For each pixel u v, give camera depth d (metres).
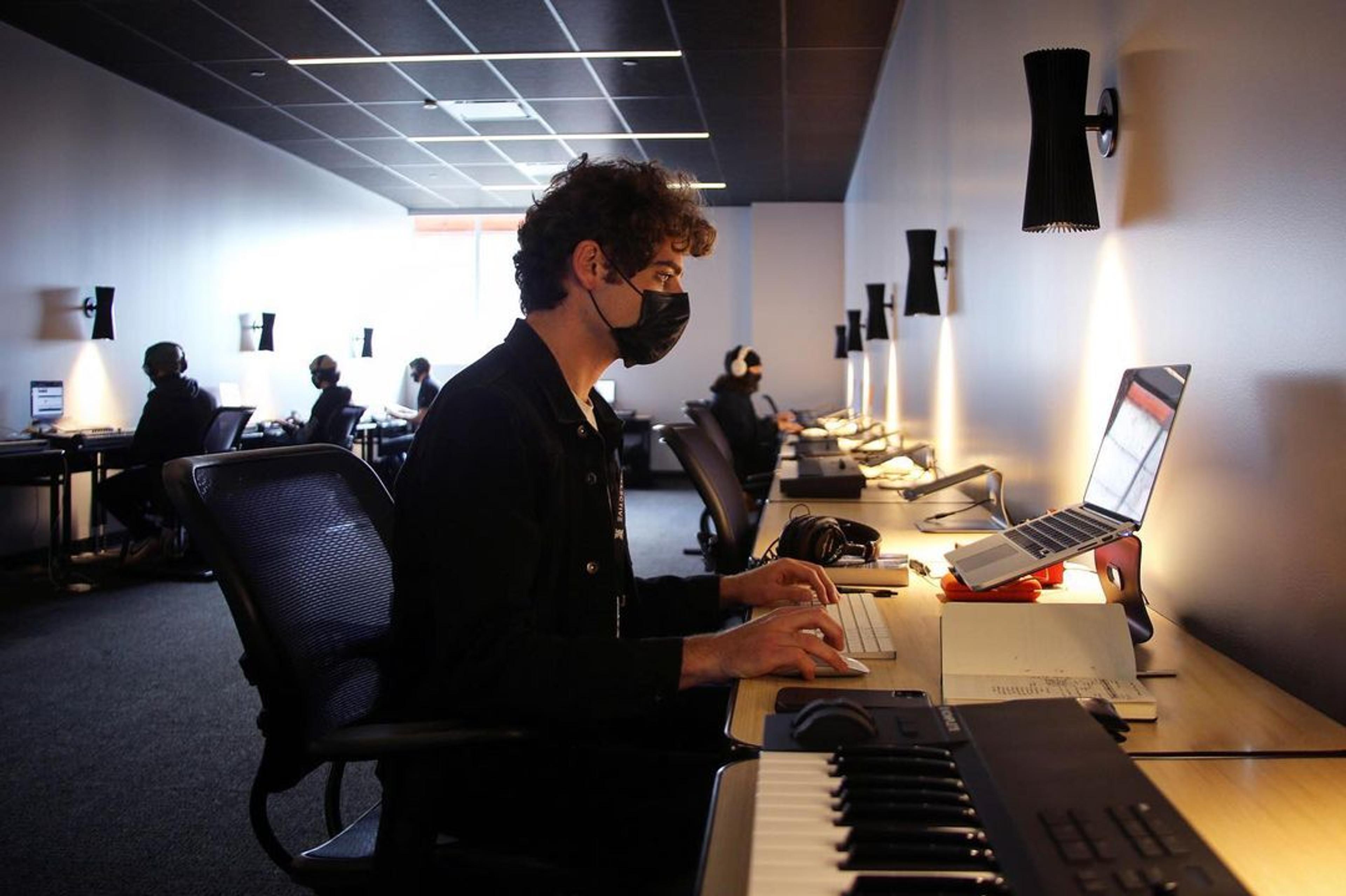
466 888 1.15
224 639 4.08
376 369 10.51
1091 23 1.89
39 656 3.83
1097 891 0.49
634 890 1.12
